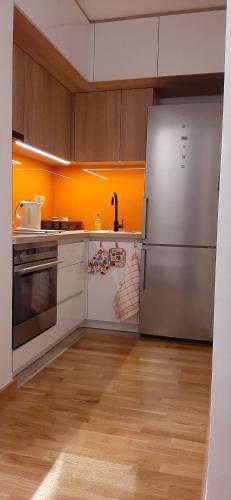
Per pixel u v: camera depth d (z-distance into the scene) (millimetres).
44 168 3961
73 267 3295
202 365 2844
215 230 3258
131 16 3436
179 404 2232
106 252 3539
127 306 3469
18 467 1644
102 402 2238
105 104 3695
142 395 2340
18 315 2406
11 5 2203
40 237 2615
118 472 1623
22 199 3537
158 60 3359
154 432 1934
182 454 1757
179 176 3311
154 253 3398
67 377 2584
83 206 4176
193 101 3900
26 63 2906
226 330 970
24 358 2488
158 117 3340
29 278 2529
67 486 1532
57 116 3473
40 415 2078
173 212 3340
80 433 1911
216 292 969
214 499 1021
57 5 2854
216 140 3221
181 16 3314
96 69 3490
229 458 1001
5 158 2193
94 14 3402
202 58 3273
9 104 2223
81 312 3545
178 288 3369
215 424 1003
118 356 3004
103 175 4125
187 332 3375
